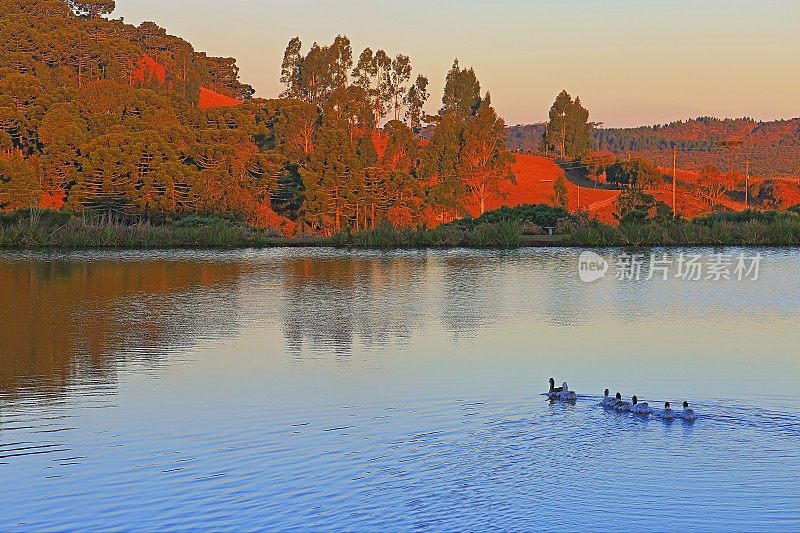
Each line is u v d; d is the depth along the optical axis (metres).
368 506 14.44
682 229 74.12
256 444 17.53
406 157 136.62
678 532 13.59
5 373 24.17
